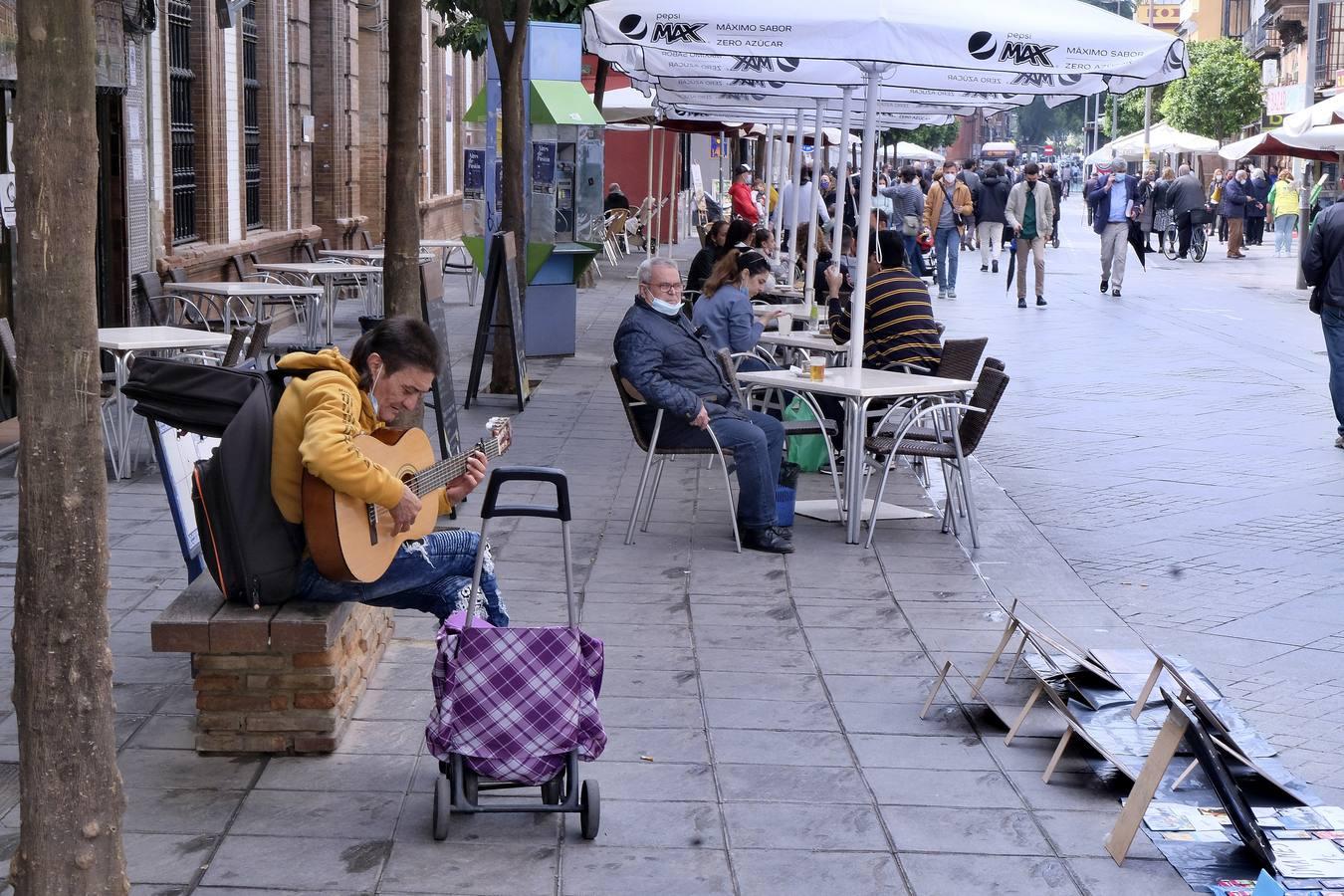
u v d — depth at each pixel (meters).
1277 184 38.88
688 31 8.65
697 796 5.06
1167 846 4.77
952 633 6.97
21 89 3.21
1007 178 31.12
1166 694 4.95
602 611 7.15
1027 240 23.62
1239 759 5.14
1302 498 10.16
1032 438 12.38
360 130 26.83
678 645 6.68
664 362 8.54
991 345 18.66
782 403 10.70
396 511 5.02
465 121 16.94
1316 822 4.95
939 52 8.67
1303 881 4.52
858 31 8.57
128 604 6.97
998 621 7.18
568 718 4.73
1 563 7.68
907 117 19.89
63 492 3.35
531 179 15.95
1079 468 11.16
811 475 10.64
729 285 10.49
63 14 3.18
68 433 3.33
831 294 12.34
